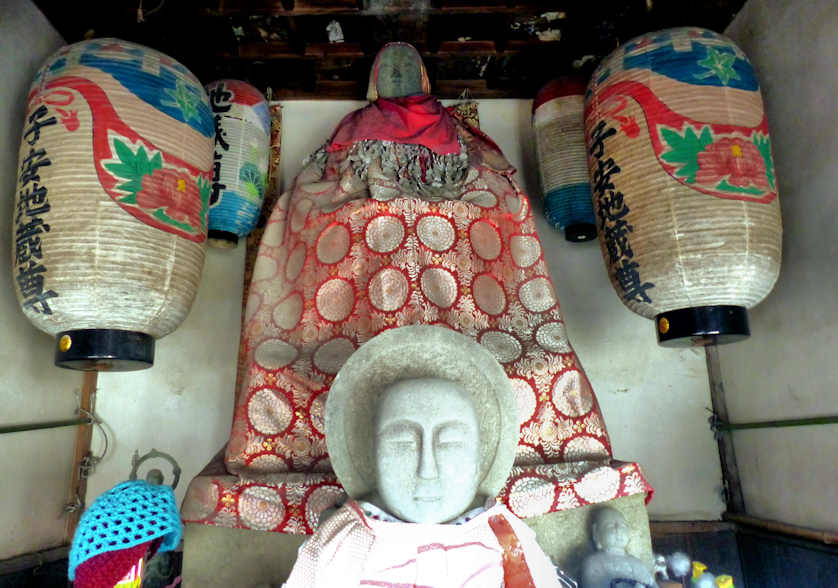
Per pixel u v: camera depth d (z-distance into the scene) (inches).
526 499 95.3
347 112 178.9
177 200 109.3
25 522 117.6
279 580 92.1
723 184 108.9
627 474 99.3
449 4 151.5
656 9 150.8
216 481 96.7
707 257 108.2
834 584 111.7
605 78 124.3
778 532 127.1
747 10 141.9
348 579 66.7
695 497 148.6
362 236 124.3
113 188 102.3
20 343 117.7
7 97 119.0
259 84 176.9
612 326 161.8
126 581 71.3
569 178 154.4
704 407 155.1
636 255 114.3
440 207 128.5
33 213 101.8
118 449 142.5
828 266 115.2
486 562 68.8
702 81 114.5
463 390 72.6
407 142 138.6
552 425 106.7
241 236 153.6
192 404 148.3
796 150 124.6
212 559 93.7
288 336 121.1
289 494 94.1
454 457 68.4
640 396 156.2
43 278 100.2
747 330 113.3
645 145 114.3
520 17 157.1
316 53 165.8
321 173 147.9
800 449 123.0
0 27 118.8
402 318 113.0
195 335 153.3
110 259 100.9
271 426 104.3
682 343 120.0
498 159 155.2
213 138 123.8
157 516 75.7
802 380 122.5
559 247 168.2
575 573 94.5
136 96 108.3
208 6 148.6
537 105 164.1
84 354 103.3
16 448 115.7
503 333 118.0
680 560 123.5
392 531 67.4
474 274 123.5
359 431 74.9
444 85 179.9
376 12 153.2
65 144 102.7
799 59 124.4
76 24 140.9
